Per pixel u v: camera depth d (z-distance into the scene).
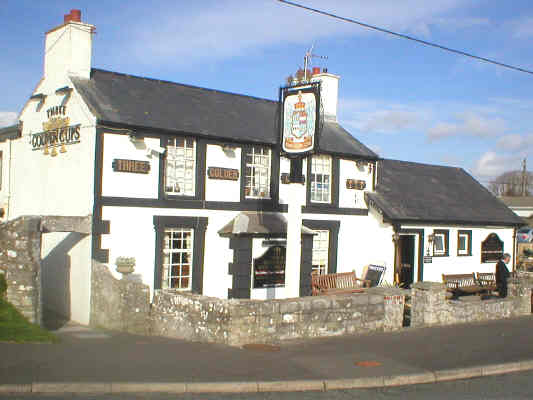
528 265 28.06
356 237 19.44
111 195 14.23
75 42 15.61
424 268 20.84
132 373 8.39
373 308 12.52
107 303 13.21
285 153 14.38
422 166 25.83
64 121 15.47
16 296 11.55
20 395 7.49
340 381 8.43
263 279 16.67
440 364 9.59
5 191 18.81
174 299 11.88
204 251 15.95
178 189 15.59
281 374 8.59
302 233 17.03
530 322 14.09
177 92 17.80
